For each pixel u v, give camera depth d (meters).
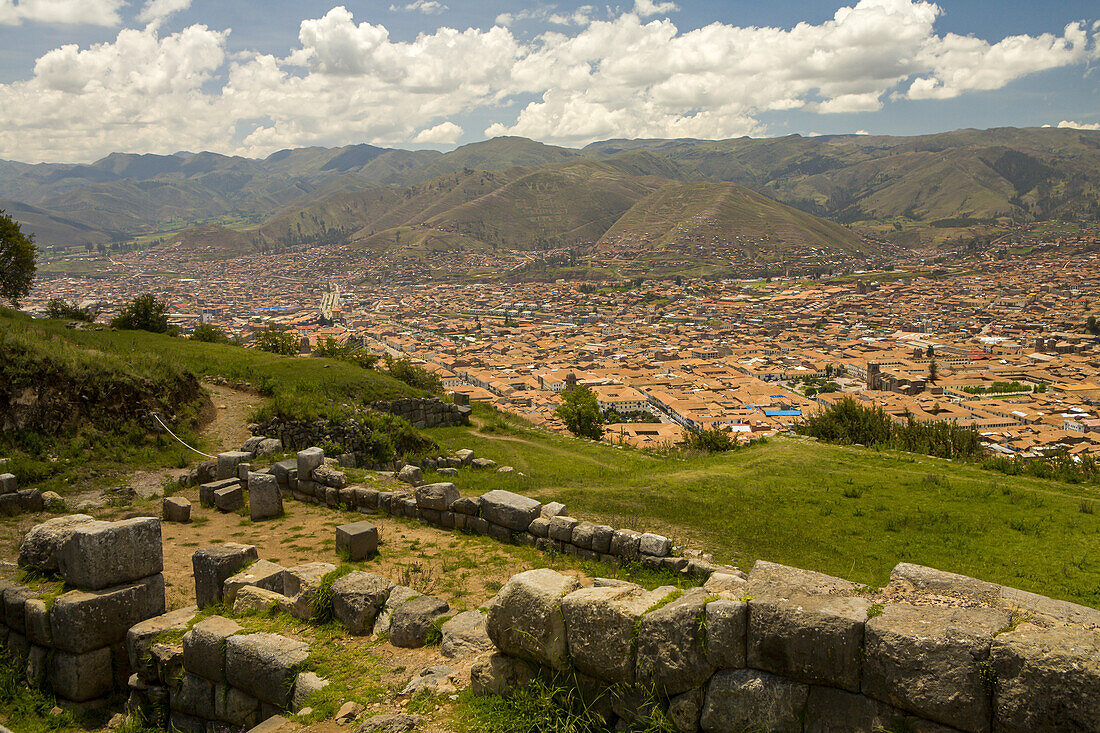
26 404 19.47
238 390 29.42
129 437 20.88
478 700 6.46
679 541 14.50
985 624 4.76
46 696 7.92
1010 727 4.42
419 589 11.01
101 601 7.96
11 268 48.62
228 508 15.96
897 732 4.73
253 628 7.84
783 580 5.79
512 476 21.66
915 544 14.73
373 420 25.45
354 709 6.50
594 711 5.94
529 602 6.28
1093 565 13.38
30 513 14.95
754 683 5.22
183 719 7.68
